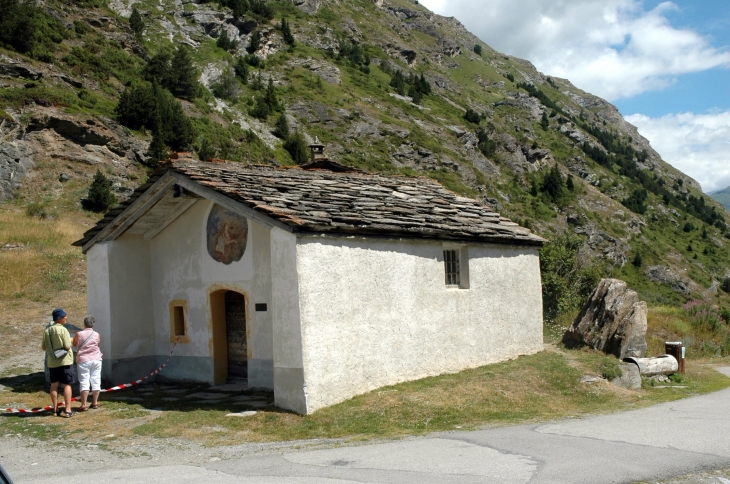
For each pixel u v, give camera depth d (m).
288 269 10.00
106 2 90.56
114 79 58.16
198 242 13.43
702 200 153.25
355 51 119.69
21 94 42.19
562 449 7.27
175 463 7.40
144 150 46.38
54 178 38.84
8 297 22.95
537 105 156.75
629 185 130.88
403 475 6.24
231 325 13.22
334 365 10.29
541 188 97.50
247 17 105.06
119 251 13.98
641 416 9.90
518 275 15.56
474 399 10.84
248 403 10.89
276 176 13.43
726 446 7.28
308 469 6.69
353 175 15.84
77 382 13.02
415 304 12.23
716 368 17.89
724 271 98.25
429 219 12.93
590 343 16.53
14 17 50.97
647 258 90.88
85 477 6.79
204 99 72.06
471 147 97.31
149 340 14.29
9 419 10.38
